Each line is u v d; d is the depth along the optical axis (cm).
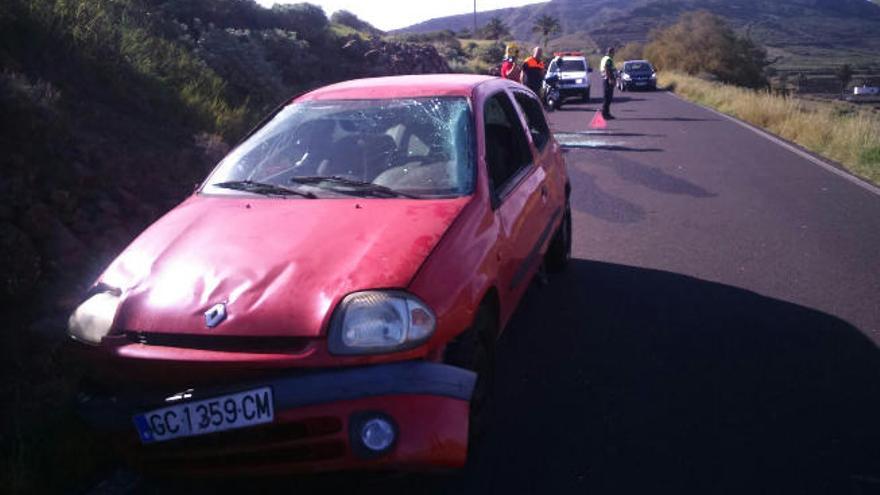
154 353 312
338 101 486
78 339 339
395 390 297
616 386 447
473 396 363
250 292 321
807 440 383
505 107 527
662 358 484
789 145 1493
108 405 319
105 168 669
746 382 449
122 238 609
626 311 570
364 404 296
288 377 299
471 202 397
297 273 328
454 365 340
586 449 378
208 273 336
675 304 583
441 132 445
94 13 974
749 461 365
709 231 814
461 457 307
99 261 567
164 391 315
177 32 1277
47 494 343
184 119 909
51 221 561
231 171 455
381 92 486
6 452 365
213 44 1312
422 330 311
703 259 707
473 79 521
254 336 306
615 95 3306
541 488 346
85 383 342
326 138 459
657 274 662
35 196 579
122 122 797
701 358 484
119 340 323
